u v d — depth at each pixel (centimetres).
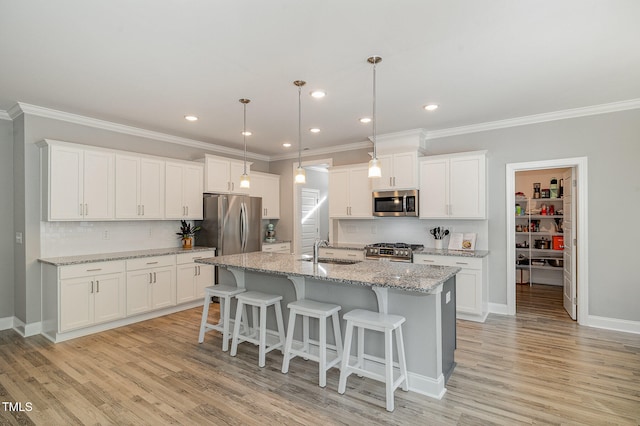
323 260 356
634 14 206
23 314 377
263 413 225
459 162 443
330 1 193
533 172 649
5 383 266
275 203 661
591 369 284
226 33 227
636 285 370
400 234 521
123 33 226
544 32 227
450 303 285
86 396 246
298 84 314
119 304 399
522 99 358
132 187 438
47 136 388
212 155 546
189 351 329
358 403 237
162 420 218
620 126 376
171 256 455
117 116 412
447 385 261
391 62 271
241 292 345
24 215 373
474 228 461
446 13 205
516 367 290
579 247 400
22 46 242
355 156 575
